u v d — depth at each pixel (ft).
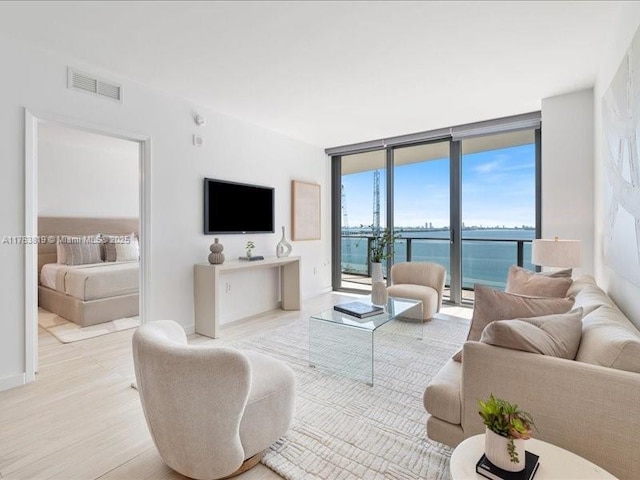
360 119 14.10
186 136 12.03
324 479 5.14
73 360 9.78
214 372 4.55
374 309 9.86
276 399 5.58
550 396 4.21
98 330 12.53
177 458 4.90
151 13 7.14
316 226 18.44
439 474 5.23
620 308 7.20
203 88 11.03
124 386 8.21
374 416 6.87
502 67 9.50
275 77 10.20
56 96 8.80
